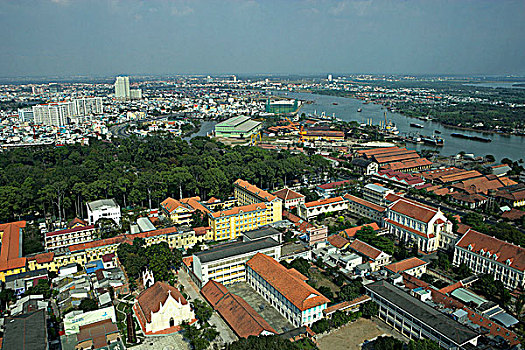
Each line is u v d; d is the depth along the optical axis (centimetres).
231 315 15750
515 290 18300
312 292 15900
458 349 13250
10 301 17512
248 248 19862
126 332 15388
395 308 15825
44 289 17762
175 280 19450
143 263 19050
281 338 13462
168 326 15575
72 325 15175
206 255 18888
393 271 19225
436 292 17400
